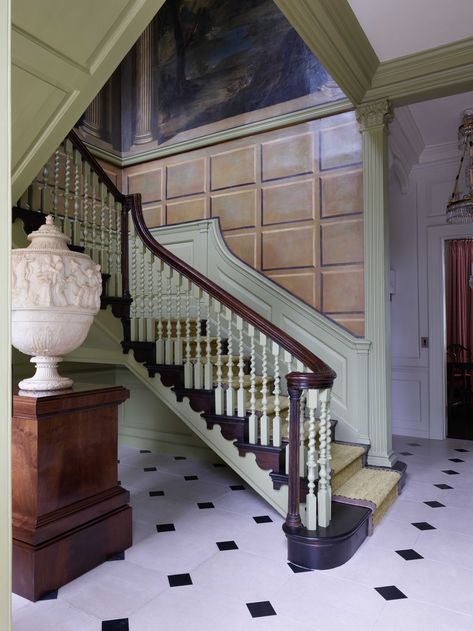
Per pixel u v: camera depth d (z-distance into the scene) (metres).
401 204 5.82
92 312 2.57
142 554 2.70
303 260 4.56
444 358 5.58
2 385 0.75
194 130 5.33
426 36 3.37
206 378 3.52
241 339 3.29
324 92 4.49
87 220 3.84
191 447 4.82
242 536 2.95
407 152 5.25
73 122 2.86
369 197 4.06
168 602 2.22
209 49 5.30
